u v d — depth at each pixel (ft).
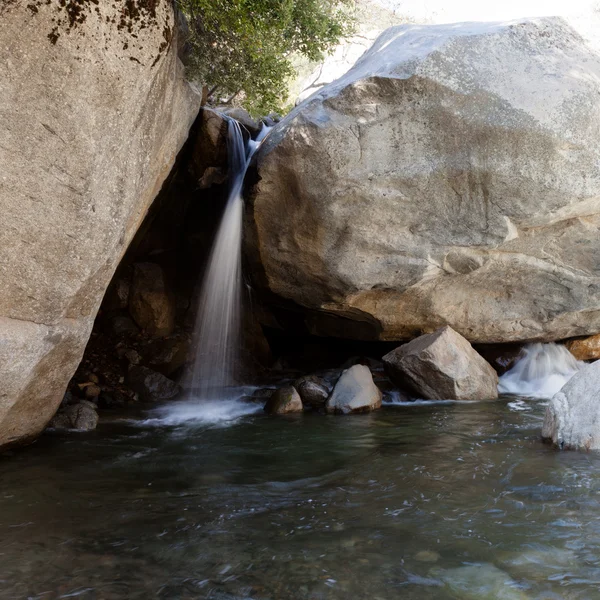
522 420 20.74
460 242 23.35
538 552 10.34
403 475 14.71
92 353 28.04
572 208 22.25
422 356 25.04
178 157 26.81
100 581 9.53
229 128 27.68
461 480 14.12
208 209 29.73
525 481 13.83
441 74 21.16
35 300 14.19
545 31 22.15
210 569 9.92
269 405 24.09
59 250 14.07
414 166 22.18
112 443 18.65
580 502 12.46
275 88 23.31
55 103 12.86
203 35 21.58
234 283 27.99
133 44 13.94
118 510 12.64
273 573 9.75
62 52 12.62
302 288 26.23
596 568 9.76
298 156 22.72
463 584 9.34
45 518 12.19
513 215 22.30
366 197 22.72
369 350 32.14
